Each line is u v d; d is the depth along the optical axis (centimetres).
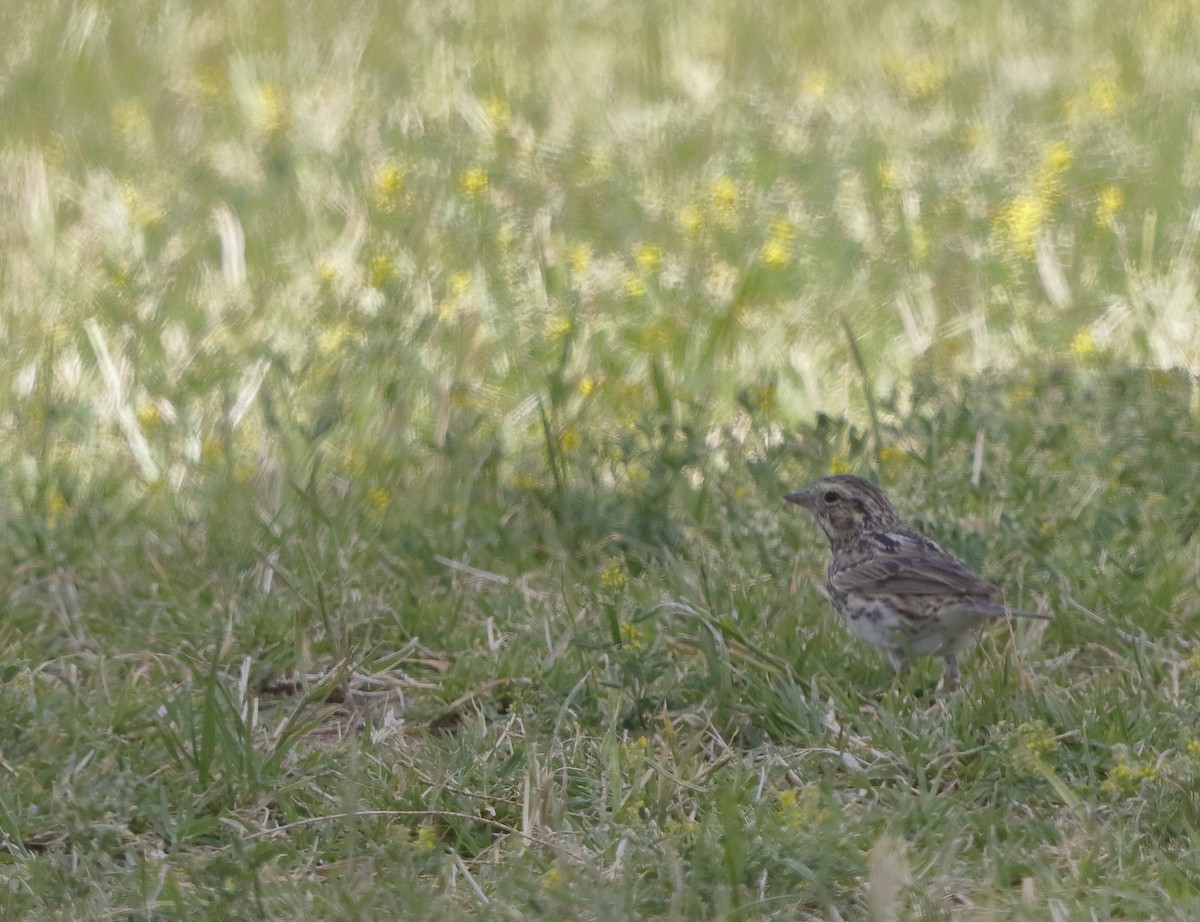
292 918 807
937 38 2800
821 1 3020
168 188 2128
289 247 1898
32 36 2741
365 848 885
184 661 1109
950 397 1456
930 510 1265
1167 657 1078
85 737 995
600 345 1641
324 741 1038
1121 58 2645
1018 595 1141
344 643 1105
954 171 2183
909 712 1022
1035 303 1769
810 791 878
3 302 1750
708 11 2962
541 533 1262
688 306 1744
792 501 1162
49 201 2009
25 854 883
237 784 938
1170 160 2191
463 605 1176
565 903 795
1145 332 1645
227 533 1270
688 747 956
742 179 2170
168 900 832
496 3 2994
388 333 1551
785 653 1083
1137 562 1154
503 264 1845
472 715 1055
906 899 813
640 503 1266
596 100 2481
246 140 2319
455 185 2095
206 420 1465
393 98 2492
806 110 2448
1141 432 1338
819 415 1327
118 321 1694
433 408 1503
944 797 912
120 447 1448
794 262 1895
